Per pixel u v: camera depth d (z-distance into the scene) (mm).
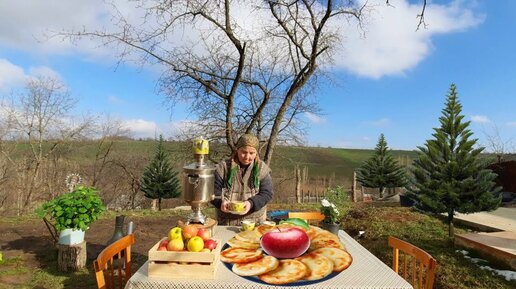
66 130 15906
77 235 4859
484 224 6516
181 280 1854
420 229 6441
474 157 5531
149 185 15414
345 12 9273
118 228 4801
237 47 9234
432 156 5836
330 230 3127
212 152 10648
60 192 15477
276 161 12320
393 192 18922
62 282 4398
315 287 1805
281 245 2158
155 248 1965
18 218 7887
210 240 2053
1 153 14727
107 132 16922
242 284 1821
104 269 2164
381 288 1814
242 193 3389
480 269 4473
